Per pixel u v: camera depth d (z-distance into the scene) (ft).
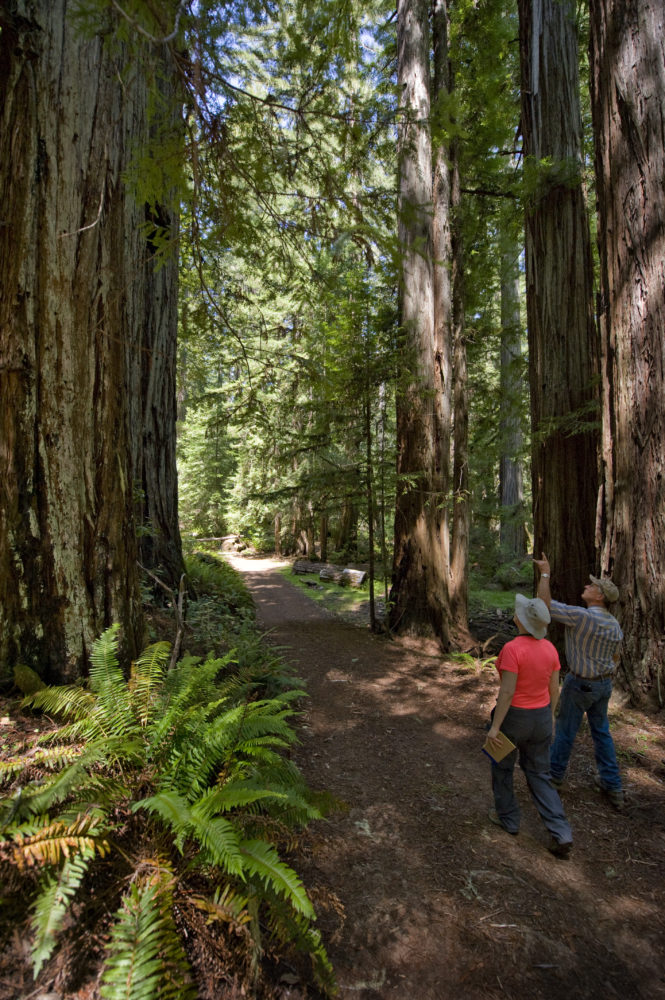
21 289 9.62
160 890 6.03
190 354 27.76
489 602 37.52
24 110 9.57
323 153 10.00
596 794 11.50
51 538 10.11
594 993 6.69
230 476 77.66
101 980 5.53
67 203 10.07
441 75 27.48
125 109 11.23
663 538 14.75
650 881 8.77
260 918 7.11
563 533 21.67
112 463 11.13
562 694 11.51
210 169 9.12
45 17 9.63
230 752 8.23
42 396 9.95
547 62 22.45
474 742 14.60
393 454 26.58
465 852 9.48
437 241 25.11
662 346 14.88
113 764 7.94
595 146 17.31
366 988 6.62
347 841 9.70
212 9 7.66
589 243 21.89
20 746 7.95
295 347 33.68
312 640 25.21
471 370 37.40
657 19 15.16
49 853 5.60
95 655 9.31
